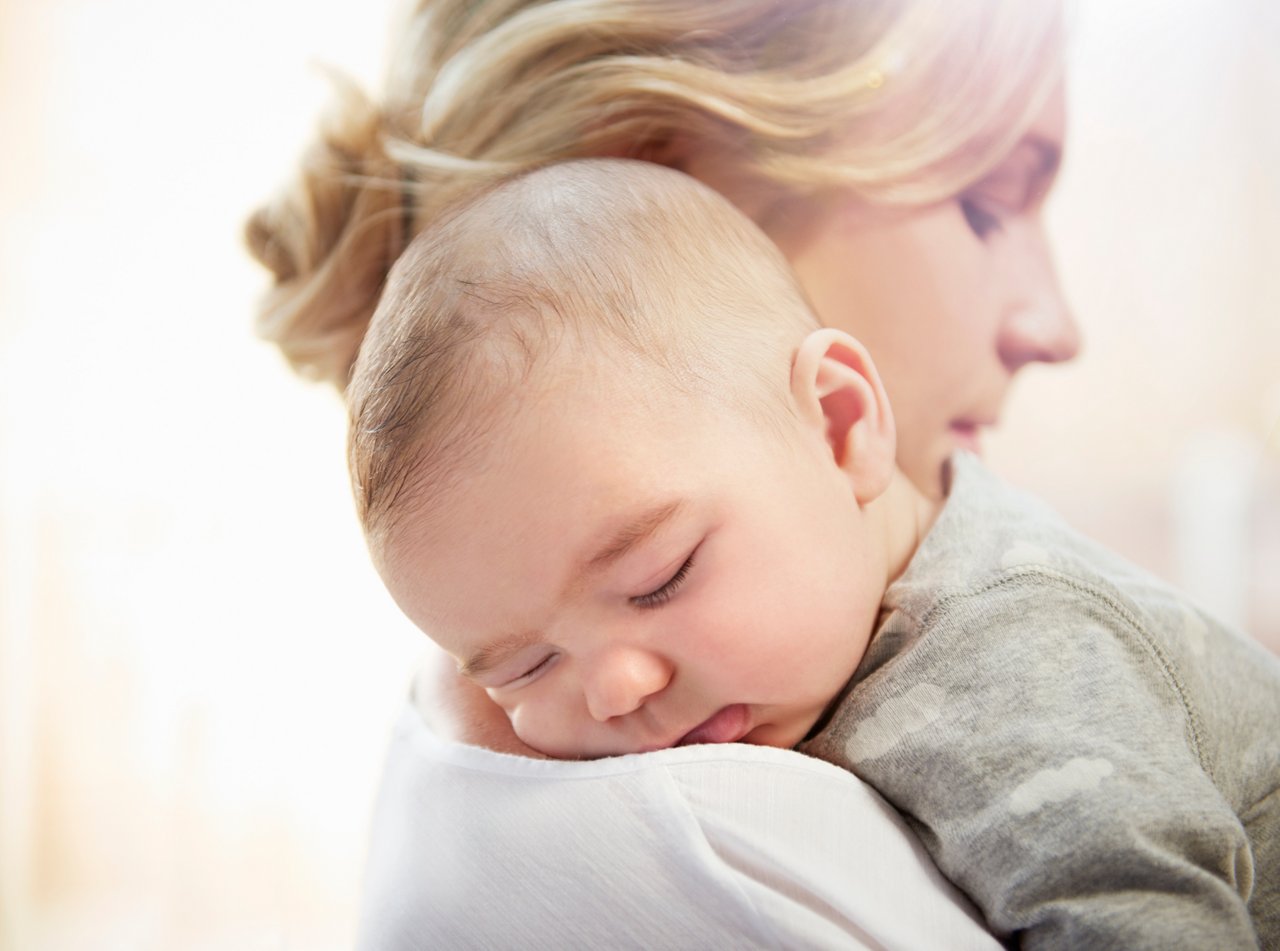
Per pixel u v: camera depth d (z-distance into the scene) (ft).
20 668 6.03
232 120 6.12
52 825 6.06
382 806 2.33
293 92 6.07
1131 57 4.45
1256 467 4.77
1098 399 4.86
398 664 6.15
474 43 2.75
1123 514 4.92
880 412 2.24
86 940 5.92
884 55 2.49
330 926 5.96
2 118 5.98
